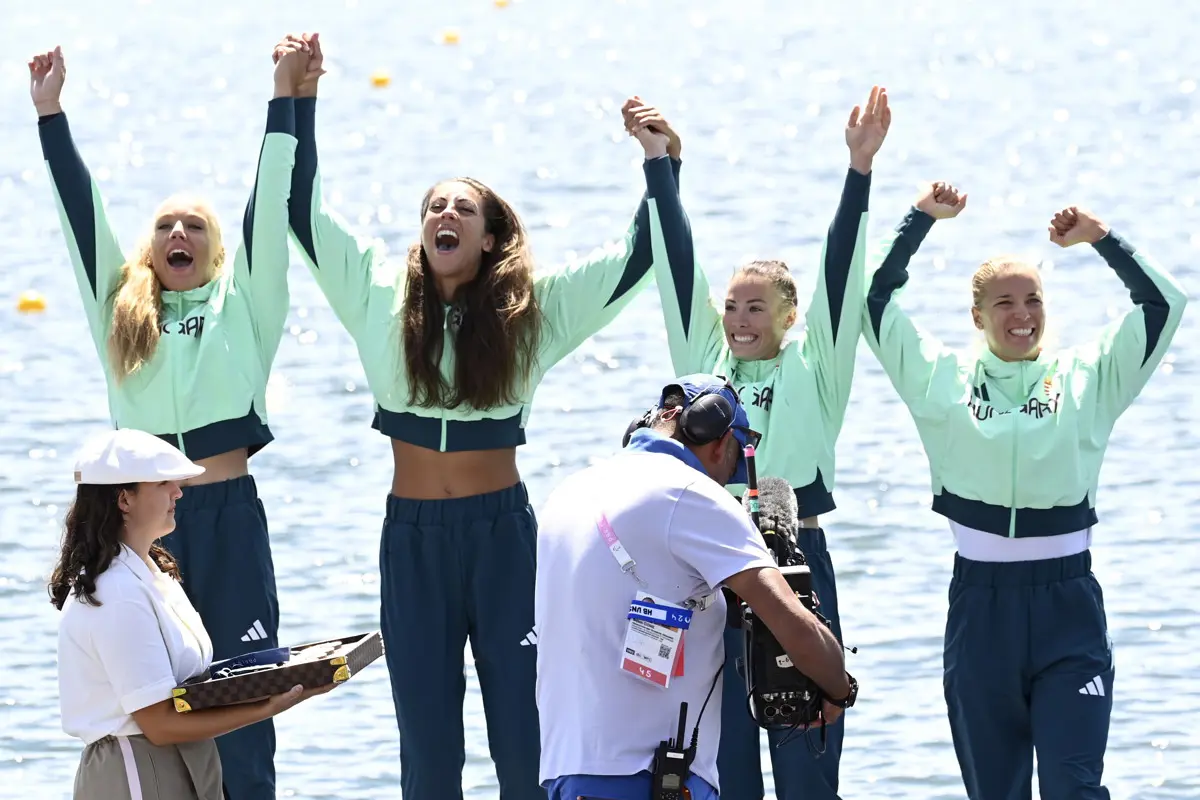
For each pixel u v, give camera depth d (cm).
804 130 8794
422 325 2444
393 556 2466
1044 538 2442
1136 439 4578
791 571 1853
